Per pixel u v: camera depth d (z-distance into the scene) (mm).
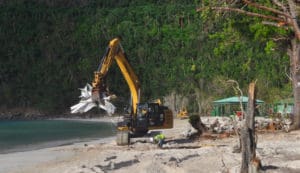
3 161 25562
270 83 101688
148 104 30438
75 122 103000
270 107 63062
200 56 158625
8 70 184375
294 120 34500
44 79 180250
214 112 88375
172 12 192500
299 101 34125
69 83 174125
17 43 199250
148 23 191375
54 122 106500
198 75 146250
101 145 31312
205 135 31750
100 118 118688
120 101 109188
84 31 195625
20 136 55531
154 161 19641
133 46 180125
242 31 35688
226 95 101688
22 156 27969
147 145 28328
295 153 21641
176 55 167500
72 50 189750
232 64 135375
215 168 18141
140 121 30109
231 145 25672
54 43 194375
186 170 17984
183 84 143375
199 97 111688
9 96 171125
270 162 18781
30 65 188375
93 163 20656
